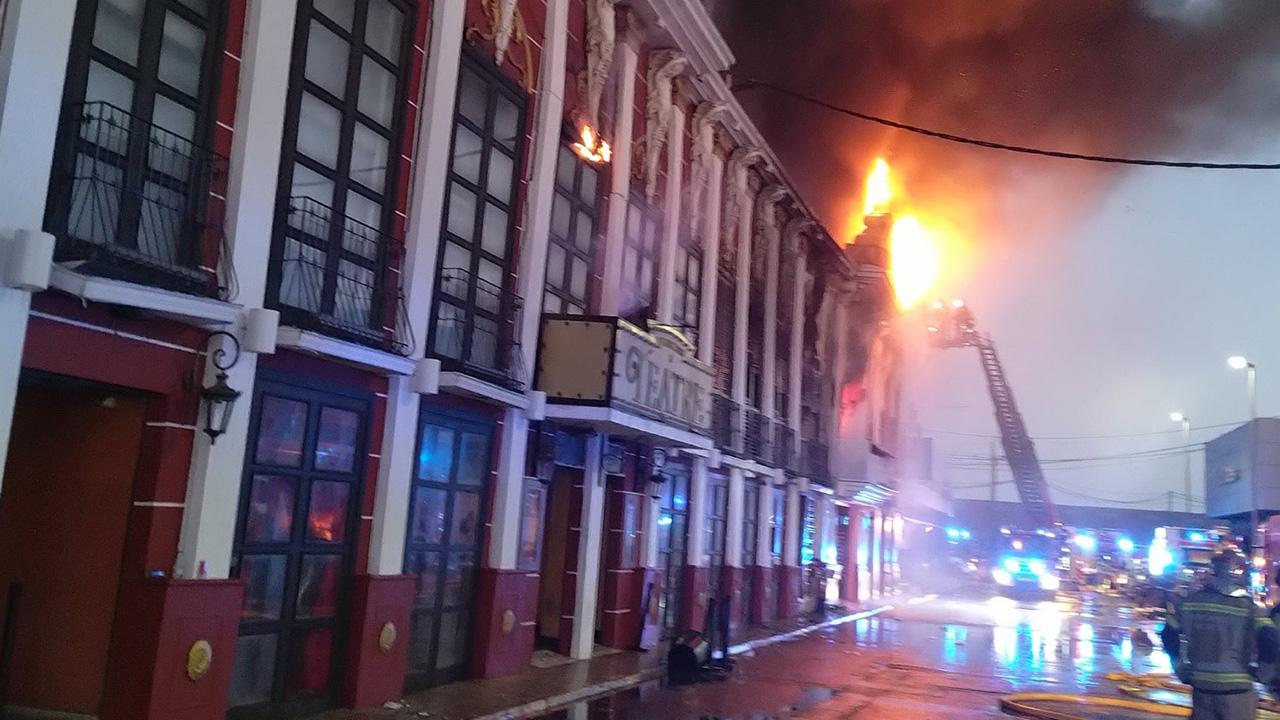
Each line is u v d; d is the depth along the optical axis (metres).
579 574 16.00
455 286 12.63
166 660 8.23
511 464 13.75
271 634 9.73
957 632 27.05
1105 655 22.84
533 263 14.27
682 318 20.09
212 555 8.81
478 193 13.12
